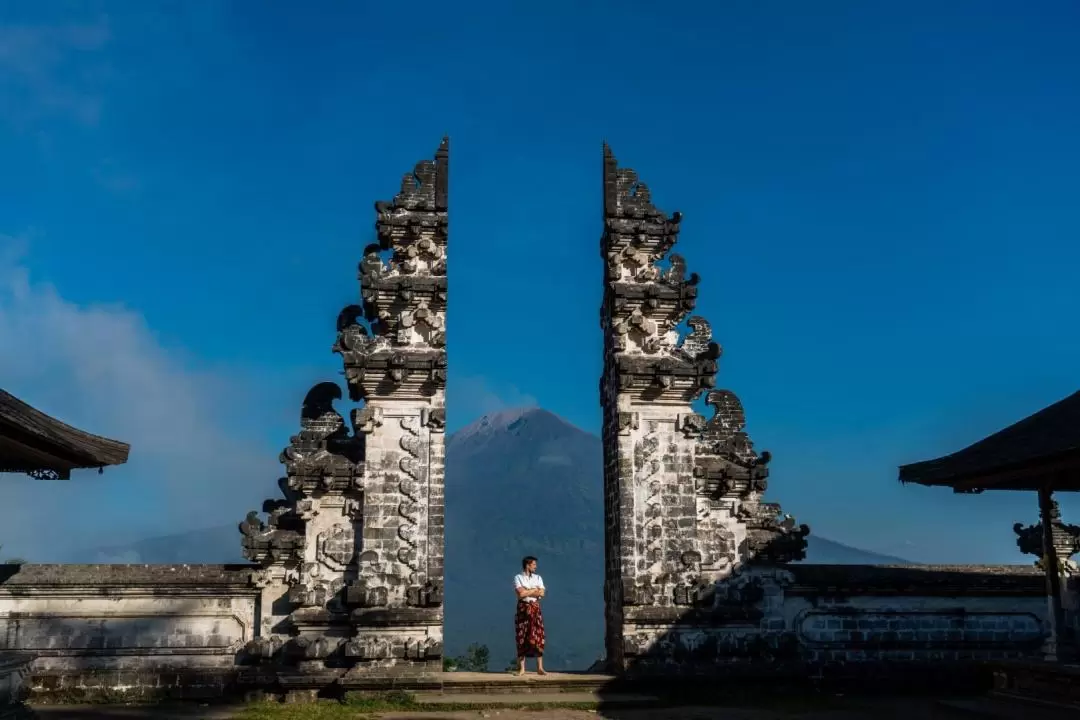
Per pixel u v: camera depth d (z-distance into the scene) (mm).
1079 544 24672
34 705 20109
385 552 21828
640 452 23297
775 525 23812
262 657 21266
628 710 20125
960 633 23781
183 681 20828
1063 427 16938
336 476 22125
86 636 20891
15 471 17594
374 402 22531
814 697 21812
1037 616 24078
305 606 21578
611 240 24141
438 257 23453
